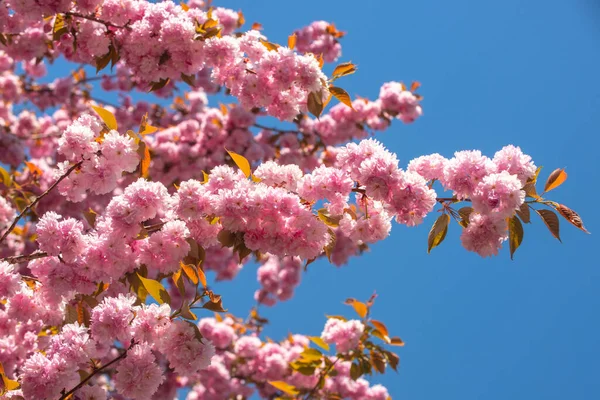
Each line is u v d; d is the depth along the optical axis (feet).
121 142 11.83
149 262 11.62
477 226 11.64
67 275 11.81
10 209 19.24
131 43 15.96
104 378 25.03
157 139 31.81
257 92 15.03
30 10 16.30
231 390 30.04
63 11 16.55
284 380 28.02
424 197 11.07
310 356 21.57
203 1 26.55
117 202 11.32
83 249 11.69
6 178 21.88
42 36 24.88
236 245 11.51
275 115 15.44
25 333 14.79
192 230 11.85
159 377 10.96
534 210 11.73
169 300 11.39
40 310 12.60
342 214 11.72
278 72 14.43
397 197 11.12
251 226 11.08
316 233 11.14
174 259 11.53
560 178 11.82
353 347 20.51
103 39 16.94
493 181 10.99
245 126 31.22
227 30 25.04
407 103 31.09
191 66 15.62
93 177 11.87
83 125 12.12
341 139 31.81
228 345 31.53
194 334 10.96
